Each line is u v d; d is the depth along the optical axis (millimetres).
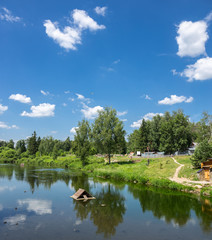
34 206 23797
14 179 44562
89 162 79562
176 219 19750
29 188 34438
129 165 61125
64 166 87625
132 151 125250
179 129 72812
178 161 56281
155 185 37875
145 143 92750
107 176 49844
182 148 76562
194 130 87312
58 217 20031
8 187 35031
